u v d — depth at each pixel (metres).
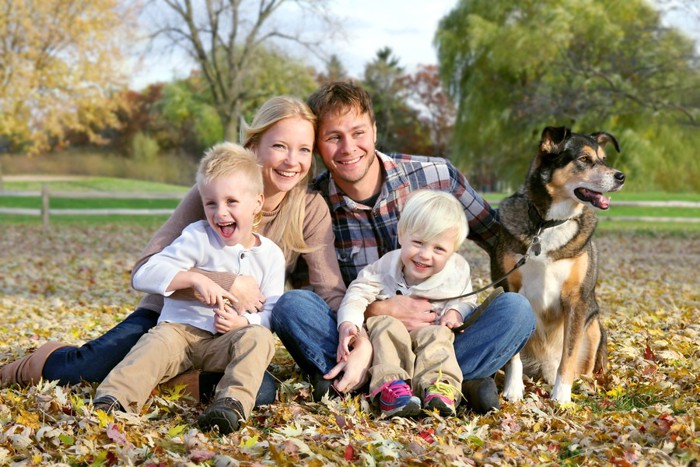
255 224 3.82
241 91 28.33
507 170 27.61
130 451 2.72
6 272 11.31
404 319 3.55
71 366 3.58
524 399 3.85
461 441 3.03
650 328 6.01
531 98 21.67
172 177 51.53
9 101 27.75
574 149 4.22
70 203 30.22
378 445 2.86
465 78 27.88
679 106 19.06
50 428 2.89
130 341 3.64
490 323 3.51
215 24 27.16
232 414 3.01
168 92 47.38
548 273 4.20
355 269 4.19
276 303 3.54
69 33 27.86
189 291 3.49
